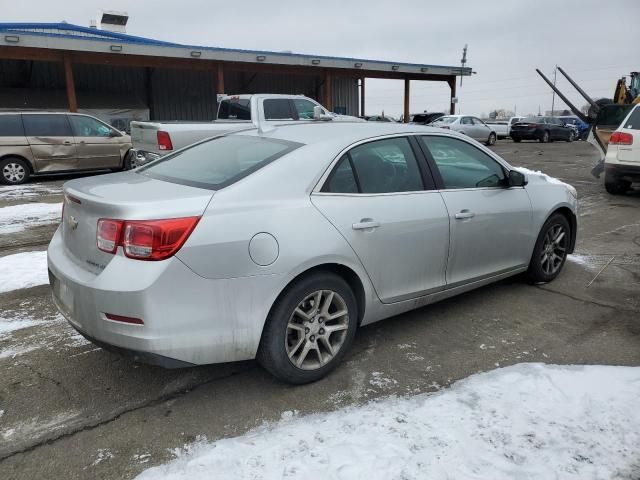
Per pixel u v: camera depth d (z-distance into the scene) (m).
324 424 2.82
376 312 3.54
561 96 11.41
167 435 2.76
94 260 2.86
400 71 25.31
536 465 2.48
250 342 2.92
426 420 2.83
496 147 24.95
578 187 11.21
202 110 25.58
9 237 7.02
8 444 2.68
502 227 4.29
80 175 13.90
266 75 27.14
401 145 3.78
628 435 2.69
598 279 5.15
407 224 3.54
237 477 2.42
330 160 3.32
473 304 4.51
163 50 18.92
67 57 17.77
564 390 3.10
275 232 2.93
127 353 2.75
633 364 3.46
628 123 9.51
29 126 12.15
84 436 2.75
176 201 2.79
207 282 2.75
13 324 4.12
